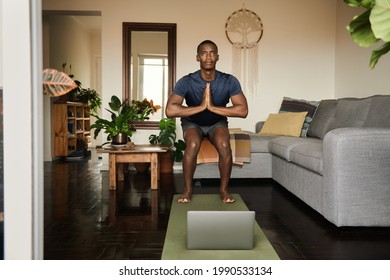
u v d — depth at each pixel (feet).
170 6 16.02
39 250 3.69
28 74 3.46
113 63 16.05
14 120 3.47
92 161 19.35
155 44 16.08
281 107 15.29
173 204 9.42
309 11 16.38
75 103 21.31
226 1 16.14
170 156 14.92
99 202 9.95
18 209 3.52
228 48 16.22
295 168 10.07
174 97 9.75
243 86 16.33
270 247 6.28
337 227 7.57
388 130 7.25
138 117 15.28
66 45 22.61
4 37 3.44
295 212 8.93
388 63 11.96
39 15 3.61
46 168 16.65
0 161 3.49
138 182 13.01
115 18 15.96
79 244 6.57
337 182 7.23
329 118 12.71
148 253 6.11
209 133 10.36
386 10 2.68
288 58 16.40
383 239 6.86
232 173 13.04
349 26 2.96
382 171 7.17
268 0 16.25
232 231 6.11
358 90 14.16
